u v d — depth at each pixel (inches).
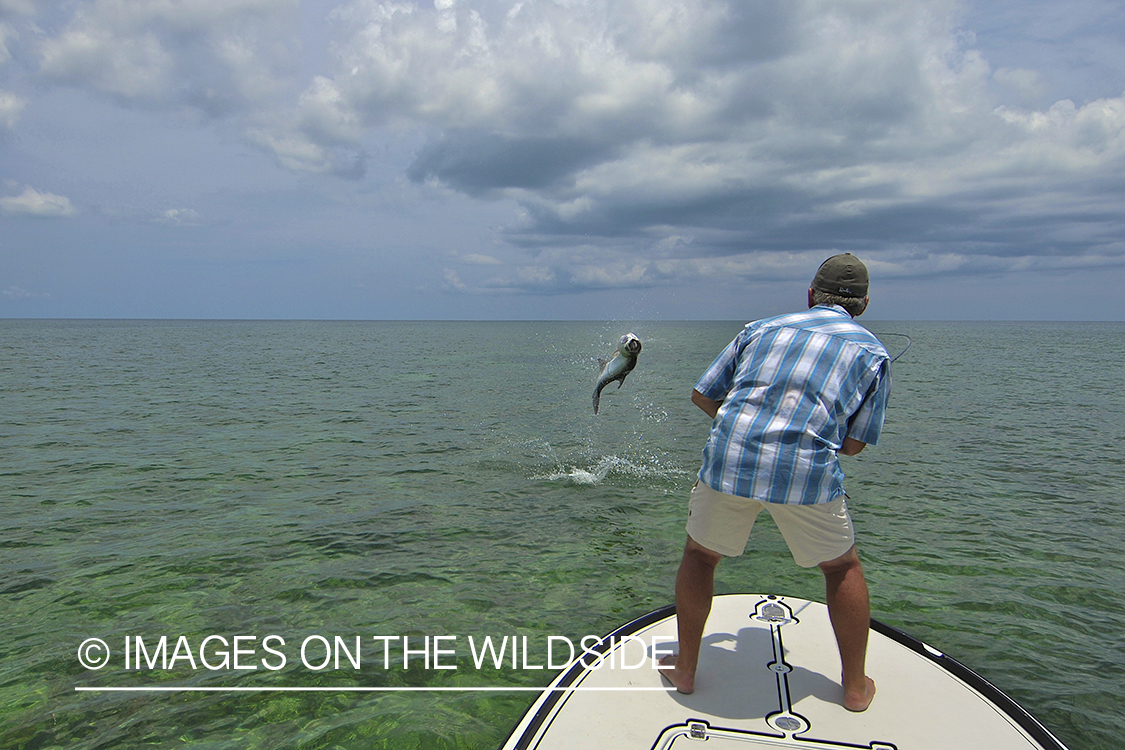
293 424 511.5
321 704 131.0
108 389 759.1
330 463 370.0
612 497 299.4
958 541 233.6
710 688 106.9
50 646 155.7
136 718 126.3
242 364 1219.2
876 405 93.5
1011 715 99.8
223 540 234.2
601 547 228.4
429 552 222.4
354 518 262.8
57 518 261.0
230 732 121.8
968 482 324.8
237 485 317.7
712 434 98.2
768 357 96.0
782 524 95.9
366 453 399.5
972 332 4586.6
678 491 312.2
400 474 343.9
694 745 91.7
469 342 2571.4
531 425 518.3
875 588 191.0
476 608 177.5
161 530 245.8
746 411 94.6
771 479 90.6
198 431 475.8
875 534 241.3
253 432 474.0
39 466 357.7
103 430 477.1
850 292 105.7
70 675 142.1
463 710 129.0
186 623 168.4
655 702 103.0
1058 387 812.6
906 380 925.8
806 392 92.2
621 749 91.1
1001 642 158.9
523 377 989.8
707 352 1877.5
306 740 119.0
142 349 1748.3
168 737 120.4
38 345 1905.8
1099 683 140.7
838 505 93.7
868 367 93.0
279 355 1539.1
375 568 207.2
